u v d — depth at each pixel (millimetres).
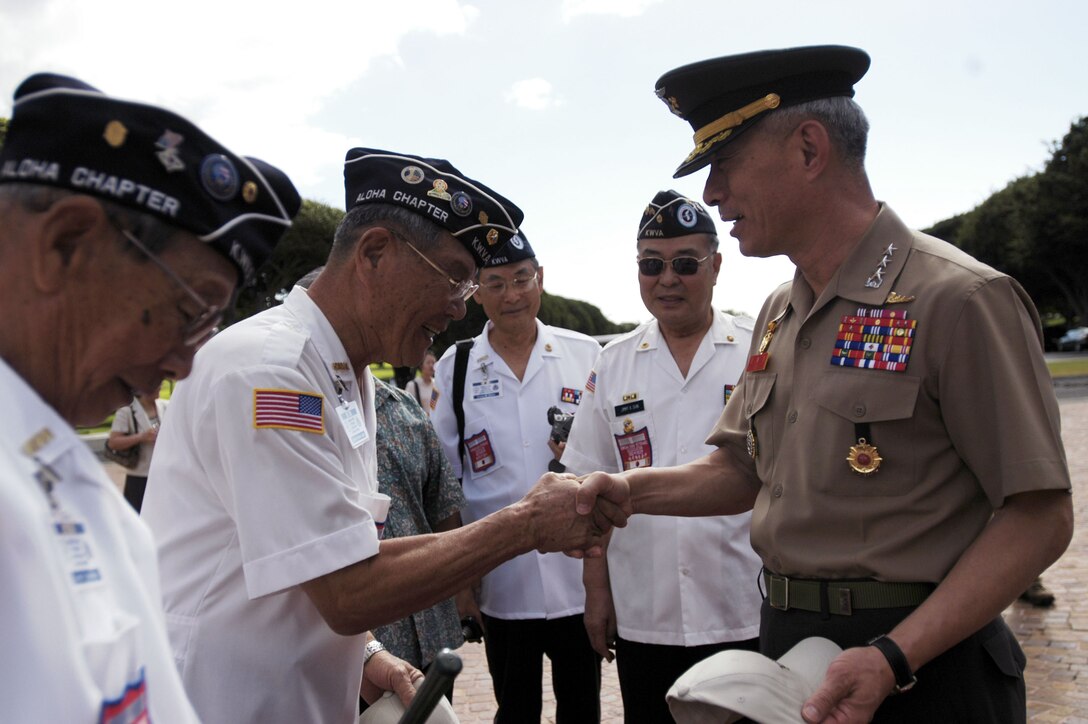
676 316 2912
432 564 1574
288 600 1559
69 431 835
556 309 32406
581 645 3299
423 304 1708
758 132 1758
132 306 928
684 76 1799
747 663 1492
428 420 3008
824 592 1670
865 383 1633
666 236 2873
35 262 868
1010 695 1626
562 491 1833
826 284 1791
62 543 766
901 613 1591
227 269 1039
